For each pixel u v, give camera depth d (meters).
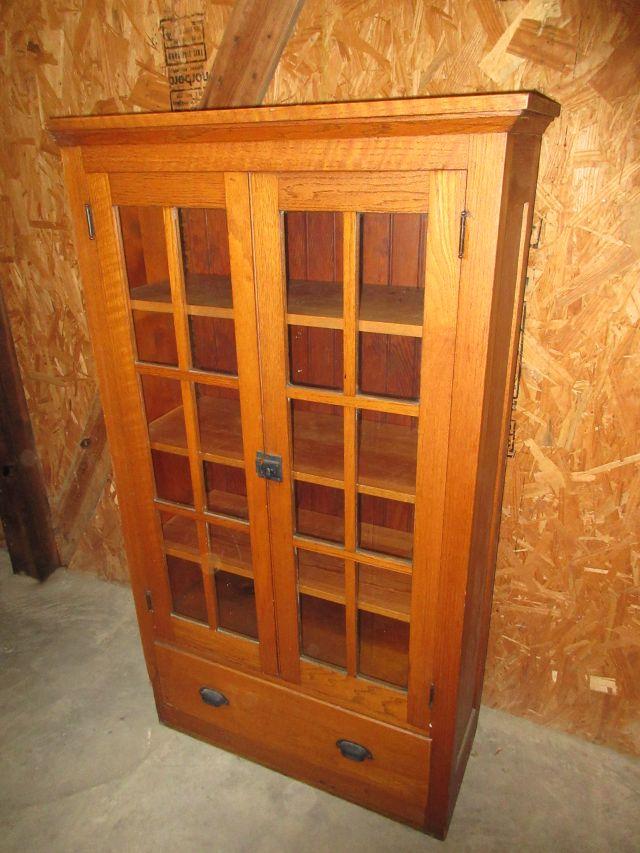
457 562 1.22
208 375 1.29
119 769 1.75
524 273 1.33
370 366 1.48
